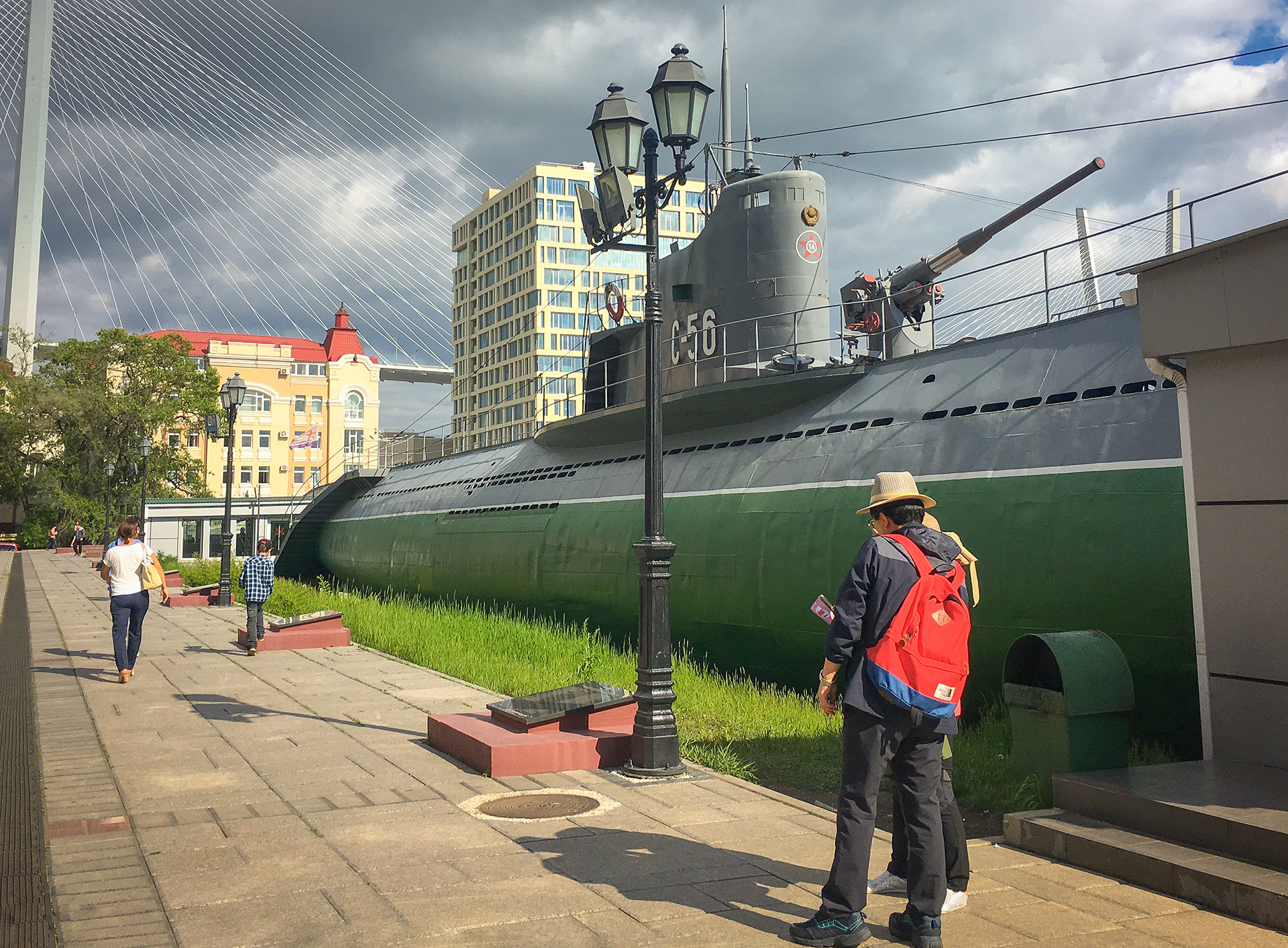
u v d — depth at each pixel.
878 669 4.31
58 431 59.53
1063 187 12.48
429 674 12.43
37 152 68.19
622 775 7.44
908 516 4.72
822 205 15.05
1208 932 4.36
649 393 7.96
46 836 5.78
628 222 8.74
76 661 13.45
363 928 4.39
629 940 4.28
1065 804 5.88
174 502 45.16
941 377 11.91
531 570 19.08
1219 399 6.56
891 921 4.48
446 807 6.47
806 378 13.43
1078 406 9.94
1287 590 6.12
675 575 14.48
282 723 9.31
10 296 66.44
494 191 107.12
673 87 7.98
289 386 83.88
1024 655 7.11
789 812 6.42
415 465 31.86
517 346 100.62
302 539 35.44
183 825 6.02
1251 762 6.29
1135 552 8.91
